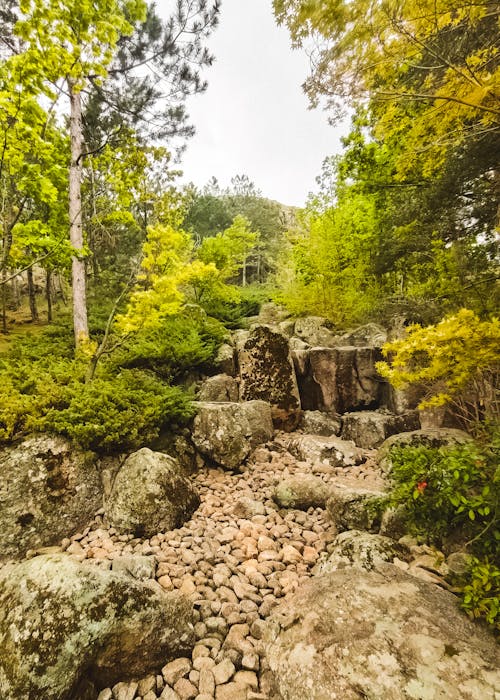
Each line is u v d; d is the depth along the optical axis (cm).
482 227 499
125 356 602
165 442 433
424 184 548
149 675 180
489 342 178
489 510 173
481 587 163
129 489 321
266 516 352
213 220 2539
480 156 420
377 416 564
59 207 729
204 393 589
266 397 615
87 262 1173
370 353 645
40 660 152
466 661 140
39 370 514
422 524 216
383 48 170
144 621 182
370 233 831
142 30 805
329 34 165
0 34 592
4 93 394
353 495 317
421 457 220
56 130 750
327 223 946
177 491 339
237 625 211
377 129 254
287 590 243
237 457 450
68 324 916
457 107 198
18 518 295
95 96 860
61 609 166
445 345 191
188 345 635
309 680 141
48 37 417
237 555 286
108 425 363
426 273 620
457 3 157
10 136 414
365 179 674
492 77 167
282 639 166
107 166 724
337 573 206
